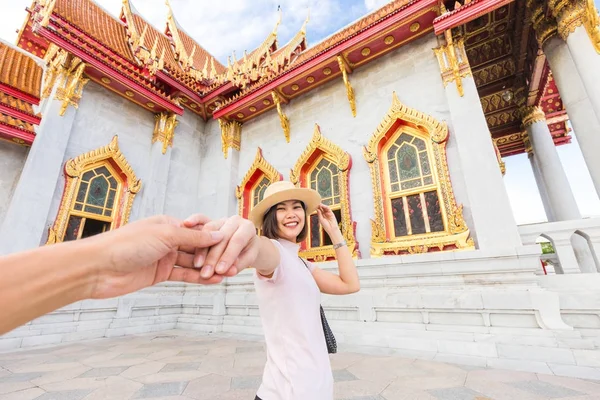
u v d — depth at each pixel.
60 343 6.04
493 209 5.44
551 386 3.02
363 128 8.06
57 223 7.27
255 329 6.62
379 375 3.46
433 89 7.08
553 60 6.08
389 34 7.59
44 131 7.26
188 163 10.91
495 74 10.16
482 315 4.53
